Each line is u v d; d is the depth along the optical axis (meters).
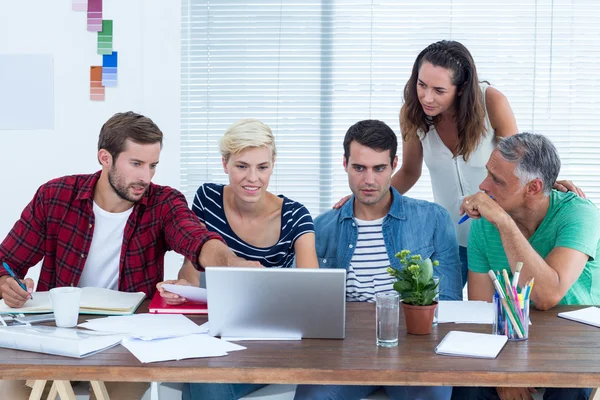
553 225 2.20
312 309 1.73
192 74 3.63
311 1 3.60
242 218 2.37
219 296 1.73
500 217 2.08
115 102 3.47
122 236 2.30
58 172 3.49
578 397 1.92
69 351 1.58
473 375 1.50
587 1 3.57
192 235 2.12
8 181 3.49
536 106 3.61
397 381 1.50
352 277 2.40
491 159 2.16
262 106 3.64
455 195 2.88
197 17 3.62
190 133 3.65
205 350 1.63
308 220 2.35
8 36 3.44
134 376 1.52
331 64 3.62
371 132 2.31
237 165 2.24
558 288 2.03
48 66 3.44
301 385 1.89
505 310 1.75
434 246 2.42
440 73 2.59
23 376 1.52
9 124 3.46
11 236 2.27
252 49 3.62
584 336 1.79
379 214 2.44
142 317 1.91
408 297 1.80
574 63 3.60
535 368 1.52
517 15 3.58
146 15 3.45
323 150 3.65
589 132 3.62
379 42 3.60
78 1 3.42
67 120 3.47
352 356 1.61
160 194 2.34
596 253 2.21
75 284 2.27
